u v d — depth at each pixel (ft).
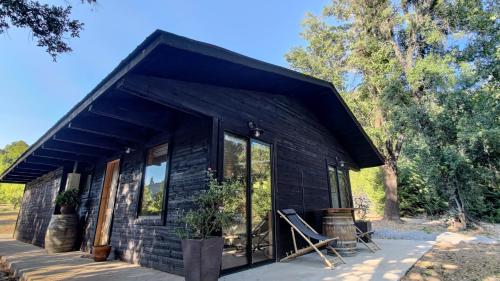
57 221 20.51
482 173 28.84
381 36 39.60
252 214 13.93
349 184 26.96
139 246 14.97
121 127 15.84
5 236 35.81
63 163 24.97
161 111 14.71
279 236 15.29
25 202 34.99
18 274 13.61
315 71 44.57
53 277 11.98
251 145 15.08
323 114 23.13
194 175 12.99
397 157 37.06
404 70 36.04
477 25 33.76
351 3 41.04
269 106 17.56
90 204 21.83
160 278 11.50
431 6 36.78
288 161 17.98
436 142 28.66
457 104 28.43
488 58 33.60
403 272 11.55
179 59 10.44
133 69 9.53
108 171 21.24
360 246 19.12
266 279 10.87
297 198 17.89
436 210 37.19
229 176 13.17
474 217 31.91
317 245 13.66
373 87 38.06
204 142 13.09
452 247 18.43
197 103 12.50
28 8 13.55
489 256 15.17
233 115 14.38
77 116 13.01
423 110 29.43
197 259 9.25
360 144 26.63
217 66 11.96
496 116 27.53
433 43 35.76
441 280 10.78
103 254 16.02
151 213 14.98
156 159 16.06
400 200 41.06
